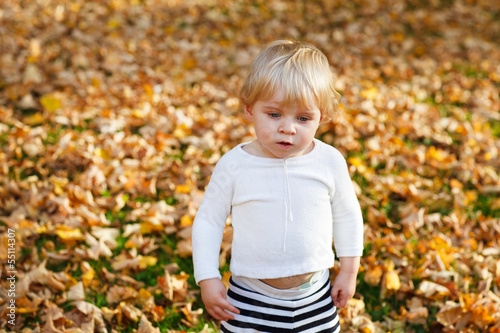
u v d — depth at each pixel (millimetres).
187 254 3211
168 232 3395
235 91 5527
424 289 2922
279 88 1793
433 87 5883
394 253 3203
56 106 4895
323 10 8211
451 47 7129
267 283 1932
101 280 3021
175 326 2744
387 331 2744
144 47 6414
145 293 2832
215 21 7500
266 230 1886
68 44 6293
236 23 7484
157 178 3965
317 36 7203
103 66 5801
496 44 7336
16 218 3396
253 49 6672
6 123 4594
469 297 2801
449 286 2955
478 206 3791
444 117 5148
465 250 3311
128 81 5516
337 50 6840
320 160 1957
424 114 5125
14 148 4168
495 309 2777
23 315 2742
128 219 3521
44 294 2887
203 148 4395
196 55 6387
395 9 8328
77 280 3000
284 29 7418
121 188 3824
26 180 3803
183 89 5449
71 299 2826
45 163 4043
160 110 4984
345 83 5762
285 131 1813
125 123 4699
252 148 1973
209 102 5301
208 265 1928
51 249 3229
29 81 5230
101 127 4586
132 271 3117
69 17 7062
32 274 2922
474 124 4902
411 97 5555
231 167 1933
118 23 7012
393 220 3635
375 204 3719
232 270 1975
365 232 3361
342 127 4652
